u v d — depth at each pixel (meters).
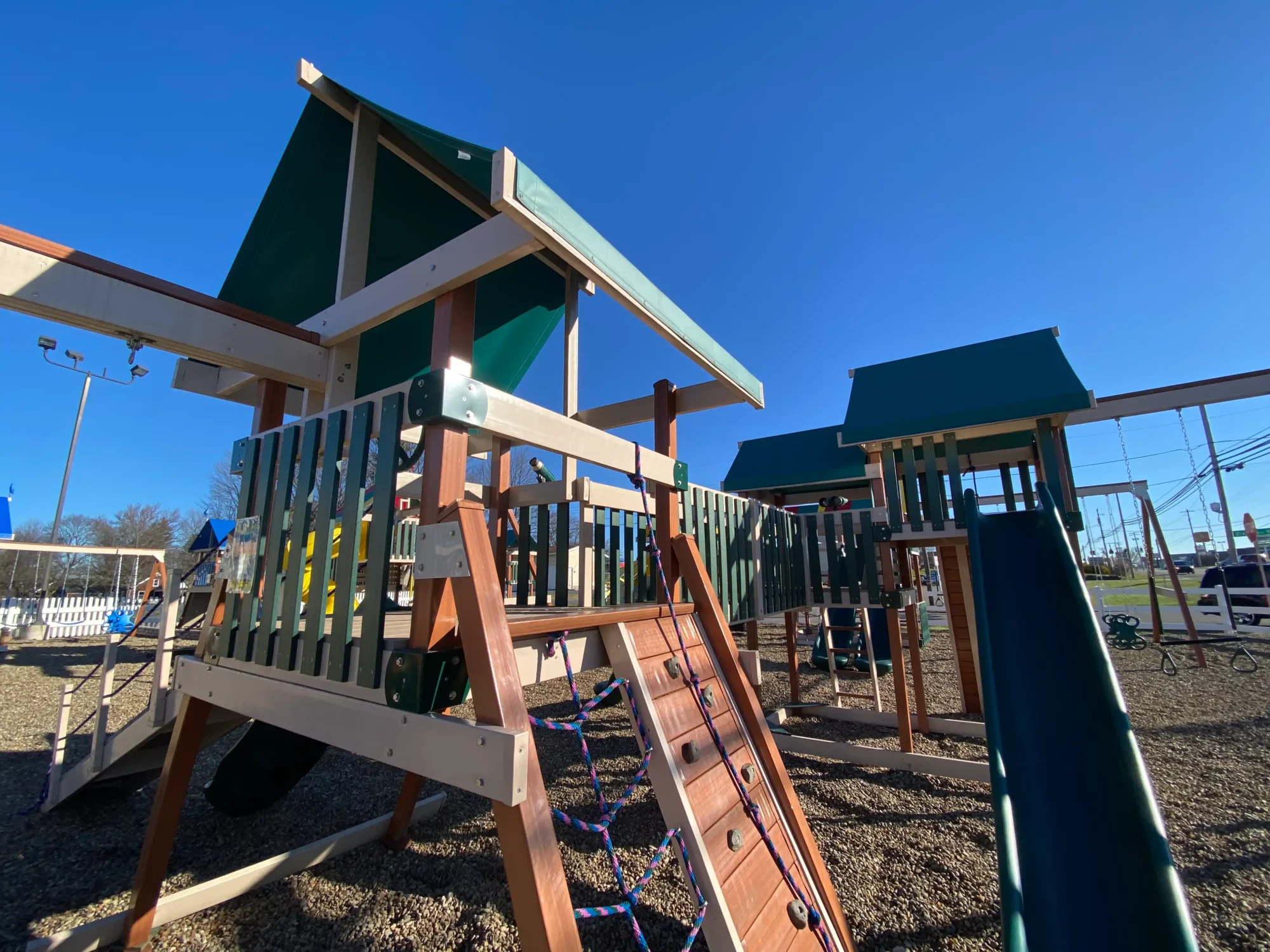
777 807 1.83
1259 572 10.86
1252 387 8.99
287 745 2.89
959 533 4.42
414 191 4.02
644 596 3.60
